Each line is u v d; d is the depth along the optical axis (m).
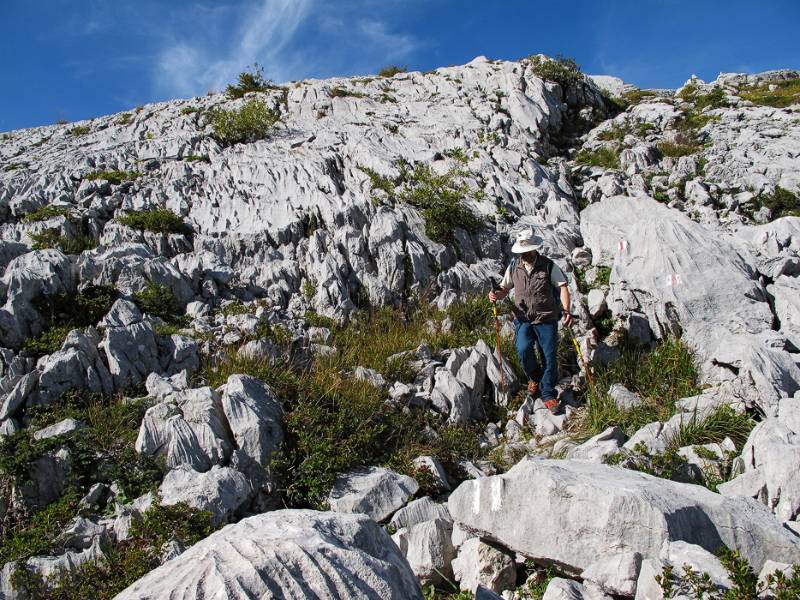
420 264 11.32
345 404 7.86
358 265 11.20
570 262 11.55
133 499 6.52
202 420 7.07
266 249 11.51
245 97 20.20
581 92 19.67
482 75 20.19
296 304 10.62
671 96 21.83
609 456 6.32
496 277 11.55
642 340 9.55
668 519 4.44
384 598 3.20
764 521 4.75
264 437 7.07
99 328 8.85
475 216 12.56
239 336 9.39
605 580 4.39
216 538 3.48
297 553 3.24
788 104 19.02
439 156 15.05
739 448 6.73
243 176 13.74
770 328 8.70
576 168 16.00
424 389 8.77
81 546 5.93
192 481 6.43
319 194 12.41
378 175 13.66
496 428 8.48
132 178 13.88
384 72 22.94
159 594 3.11
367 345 9.84
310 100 19.33
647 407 8.05
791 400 6.54
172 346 8.74
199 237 11.69
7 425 7.41
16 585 5.44
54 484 6.70
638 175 15.10
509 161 14.94
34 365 8.37
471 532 5.47
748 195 13.63
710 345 8.72
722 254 9.41
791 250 10.03
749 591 3.76
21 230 11.58
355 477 6.86
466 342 9.86
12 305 8.79
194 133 16.70
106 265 9.88
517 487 5.11
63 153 16.59
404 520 6.23
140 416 7.56
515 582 5.15
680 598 3.85
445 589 5.37
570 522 4.76
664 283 9.31
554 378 8.57
